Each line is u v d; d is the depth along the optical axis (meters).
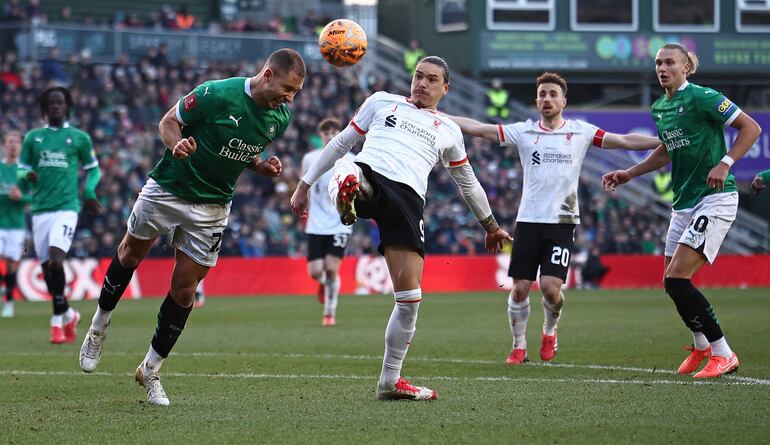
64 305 46.16
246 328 53.34
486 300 76.38
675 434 21.81
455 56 121.25
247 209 93.19
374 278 90.50
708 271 96.12
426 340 45.84
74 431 22.83
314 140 86.75
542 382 30.55
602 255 95.94
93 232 86.38
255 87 25.58
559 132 37.44
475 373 33.47
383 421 23.56
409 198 26.20
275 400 27.11
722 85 123.69
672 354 39.06
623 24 119.25
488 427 22.73
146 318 60.81
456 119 38.47
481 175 106.44
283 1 146.12
